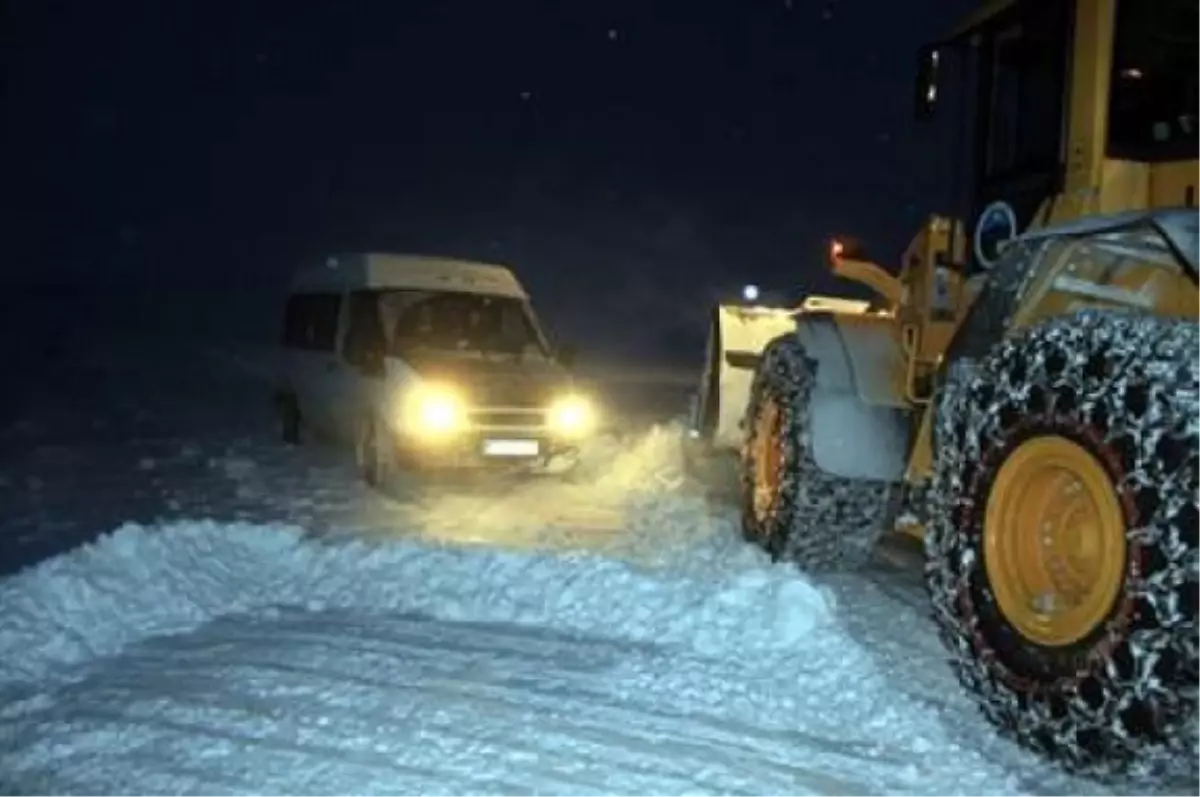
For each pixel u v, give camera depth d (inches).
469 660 210.5
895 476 255.4
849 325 269.9
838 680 199.3
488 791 160.2
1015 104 219.1
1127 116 192.7
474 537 324.8
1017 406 168.1
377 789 161.0
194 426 556.4
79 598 232.1
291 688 196.7
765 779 165.2
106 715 187.2
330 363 455.5
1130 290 174.6
